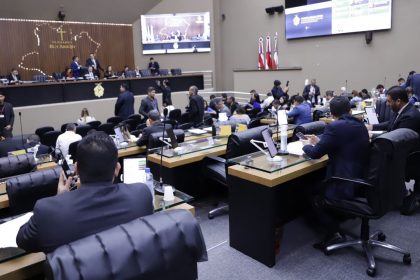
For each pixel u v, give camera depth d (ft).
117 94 32.30
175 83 36.27
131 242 3.31
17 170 8.25
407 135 7.36
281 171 7.76
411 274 7.44
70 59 38.19
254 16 40.27
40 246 3.70
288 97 30.04
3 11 34.76
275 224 7.77
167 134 11.01
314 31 34.71
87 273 3.04
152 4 41.52
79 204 3.78
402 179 7.64
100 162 4.00
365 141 7.84
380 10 30.12
